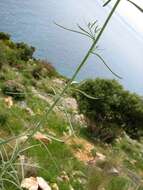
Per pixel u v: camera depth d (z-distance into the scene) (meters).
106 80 21.83
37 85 22.09
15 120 12.77
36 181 8.95
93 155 15.09
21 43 35.59
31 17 119.81
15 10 112.94
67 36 127.44
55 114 18.09
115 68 169.25
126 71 178.25
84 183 10.76
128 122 22.59
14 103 16.20
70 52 108.25
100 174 9.54
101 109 21.02
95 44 2.64
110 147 19.64
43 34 111.69
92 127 20.02
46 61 35.19
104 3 2.51
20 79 21.58
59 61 90.31
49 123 16.33
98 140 19.73
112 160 11.27
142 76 189.38
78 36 133.62
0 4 107.38
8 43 34.62
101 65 101.12
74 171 11.72
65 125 16.98
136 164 19.06
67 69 86.44
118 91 21.94
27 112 15.59
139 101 22.42
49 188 9.14
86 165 12.73
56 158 12.05
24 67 27.41
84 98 21.17
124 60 195.38
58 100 2.82
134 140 23.78
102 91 21.33
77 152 14.61
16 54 30.81
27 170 9.15
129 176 13.27
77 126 19.22
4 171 2.85
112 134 20.27
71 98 24.41
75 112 21.11
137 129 22.95
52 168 10.80
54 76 32.91
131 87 162.50
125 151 20.84
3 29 91.44
